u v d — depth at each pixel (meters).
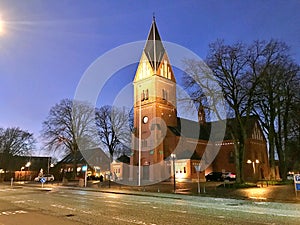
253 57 31.61
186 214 12.77
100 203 17.58
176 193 25.98
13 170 71.69
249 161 58.12
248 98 31.94
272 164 38.72
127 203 17.70
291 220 11.13
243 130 32.16
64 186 39.19
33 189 33.00
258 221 10.89
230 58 31.66
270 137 38.84
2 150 69.06
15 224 10.12
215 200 20.00
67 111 48.38
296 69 33.88
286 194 22.83
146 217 11.84
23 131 71.44
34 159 79.00
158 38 60.47
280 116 40.00
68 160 65.19
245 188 29.38
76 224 10.13
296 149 42.62
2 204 16.92
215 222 10.65
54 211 13.70
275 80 33.44
